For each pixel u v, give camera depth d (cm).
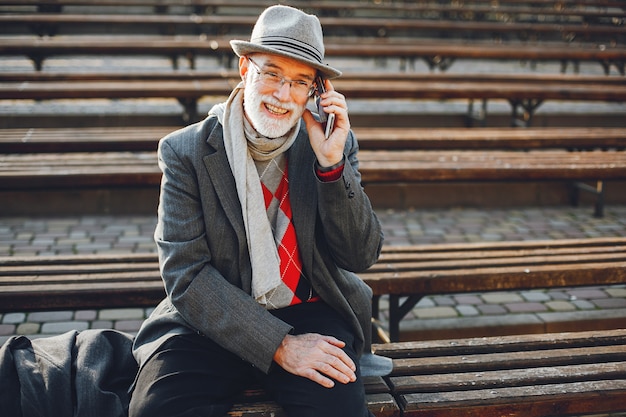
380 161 505
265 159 224
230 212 221
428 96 623
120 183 453
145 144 508
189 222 221
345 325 240
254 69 212
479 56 820
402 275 325
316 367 212
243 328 213
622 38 1253
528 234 554
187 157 224
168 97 596
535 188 639
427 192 625
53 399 216
